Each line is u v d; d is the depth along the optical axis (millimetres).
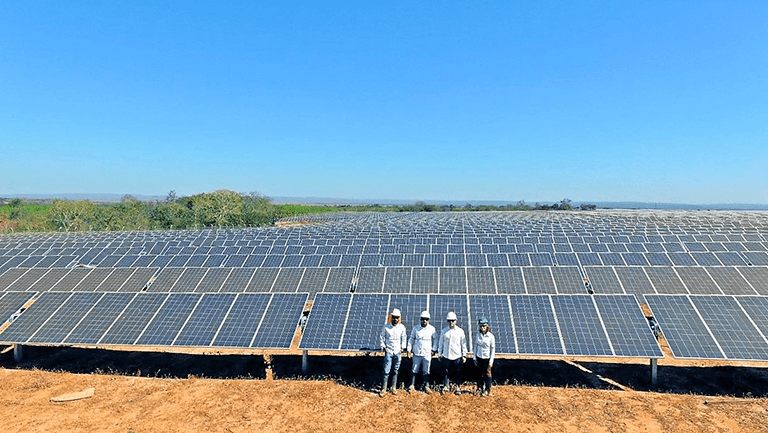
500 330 14188
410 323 14984
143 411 12391
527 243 31891
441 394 13188
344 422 11688
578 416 11844
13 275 21109
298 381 14320
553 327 14039
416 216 98875
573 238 35250
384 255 27016
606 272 20688
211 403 12859
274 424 11625
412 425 11469
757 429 11008
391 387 13414
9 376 15070
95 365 16125
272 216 90812
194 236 43656
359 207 177250
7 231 63656
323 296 16203
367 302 15852
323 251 32562
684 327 13523
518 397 12984
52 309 16172
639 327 13695
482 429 11258
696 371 14898
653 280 19766
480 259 25781
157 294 16734
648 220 63000
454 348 12984
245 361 16344
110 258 28500
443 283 20484
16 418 11914
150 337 14672
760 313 13625
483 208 159625
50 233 48312
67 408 12555
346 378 14633
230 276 21766
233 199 79438
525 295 15492
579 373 14859
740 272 19359
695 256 24844
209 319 15352
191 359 16609
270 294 16391
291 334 14562
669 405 12383
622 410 12109
